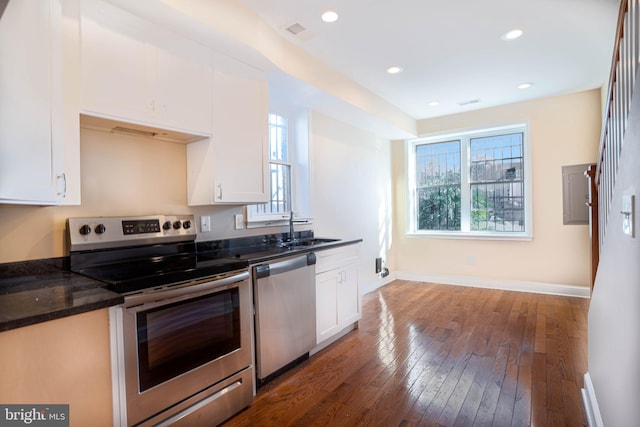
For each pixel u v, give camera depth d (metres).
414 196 5.38
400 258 5.37
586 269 4.07
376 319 3.44
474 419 1.80
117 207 2.00
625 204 1.33
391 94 3.97
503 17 2.41
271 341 2.21
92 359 1.27
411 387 2.14
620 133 1.59
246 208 2.83
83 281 1.50
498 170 4.69
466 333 3.00
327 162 3.84
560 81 3.67
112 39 1.68
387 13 2.32
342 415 1.87
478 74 3.43
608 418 1.44
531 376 2.23
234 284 1.91
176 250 2.21
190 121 2.04
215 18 1.96
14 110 1.23
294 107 3.49
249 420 1.84
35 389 1.12
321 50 2.84
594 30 2.60
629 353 1.18
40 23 1.35
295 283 2.42
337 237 3.98
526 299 4.02
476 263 4.77
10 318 1.05
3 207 1.58
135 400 1.41
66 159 1.51
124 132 2.02
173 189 2.29
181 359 1.61
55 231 1.74
